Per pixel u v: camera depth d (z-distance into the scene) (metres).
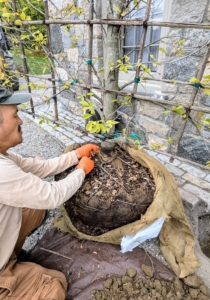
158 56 2.38
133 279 1.25
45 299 1.00
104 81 1.39
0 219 0.97
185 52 1.88
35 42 1.70
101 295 1.18
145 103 2.43
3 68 2.19
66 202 1.36
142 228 1.23
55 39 3.43
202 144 2.13
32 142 2.91
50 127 3.25
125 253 1.39
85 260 1.36
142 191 1.25
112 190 1.26
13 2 1.54
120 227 1.33
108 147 1.45
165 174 1.36
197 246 1.48
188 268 1.25
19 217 1.10
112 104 1.41
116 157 1.46
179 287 1.19
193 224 1.65
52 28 3.36
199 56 1.81
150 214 1.19
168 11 2.08
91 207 1.23
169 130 2.32
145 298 1.15
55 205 1.04
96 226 1.44
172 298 1.14
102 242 1.45
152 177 1.36
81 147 1.46
